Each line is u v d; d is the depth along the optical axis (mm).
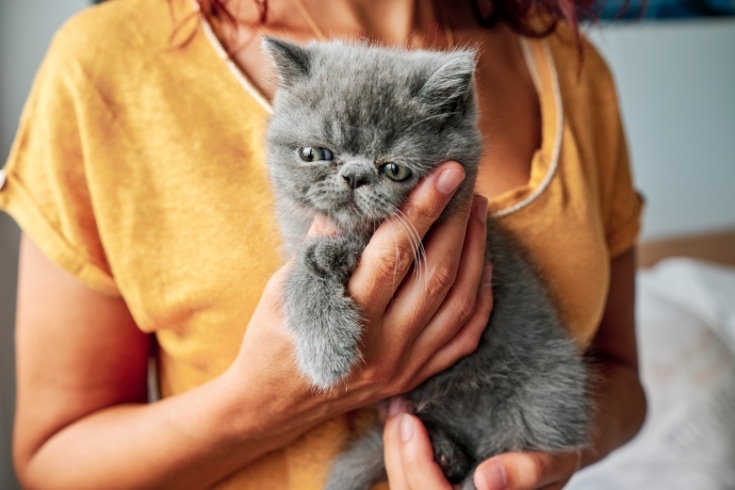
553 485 438
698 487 725
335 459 452
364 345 400
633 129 1132
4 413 741
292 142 418
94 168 436
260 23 462
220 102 446
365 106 409
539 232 470
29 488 457
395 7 507
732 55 1129
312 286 406
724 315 1007
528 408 460
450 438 456
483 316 427
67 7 738
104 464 439
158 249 436
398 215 399
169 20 457
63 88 442
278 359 403
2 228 724
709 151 1171
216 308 433
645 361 882
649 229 1187
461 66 412
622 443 510
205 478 444
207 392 425
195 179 435
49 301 451
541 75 505
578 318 483
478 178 463
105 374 465
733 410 834
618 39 1078
